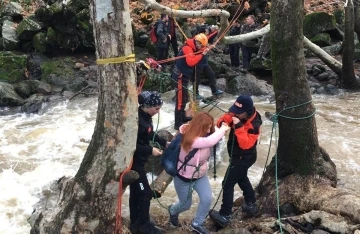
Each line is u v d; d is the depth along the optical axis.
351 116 9.03
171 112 9.43
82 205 4.32
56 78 11.28
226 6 14.23
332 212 4.79
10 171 7.02
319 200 5.00
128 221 4.92
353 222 4.59
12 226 5.63
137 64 6.71
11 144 8.04
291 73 5.13
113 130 4.21
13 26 12.77
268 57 12.30
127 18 4.08
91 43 12.65
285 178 5.38
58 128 8.72
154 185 5.32
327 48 13.21
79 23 12.31
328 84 11.15
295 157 5.32
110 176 4.27
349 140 7.80
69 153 7.67
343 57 10.70
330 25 13.59
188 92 8.71
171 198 6.10
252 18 11.83
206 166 4.58
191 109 7.84
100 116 4.28
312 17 13.66
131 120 4.22
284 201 5.21
